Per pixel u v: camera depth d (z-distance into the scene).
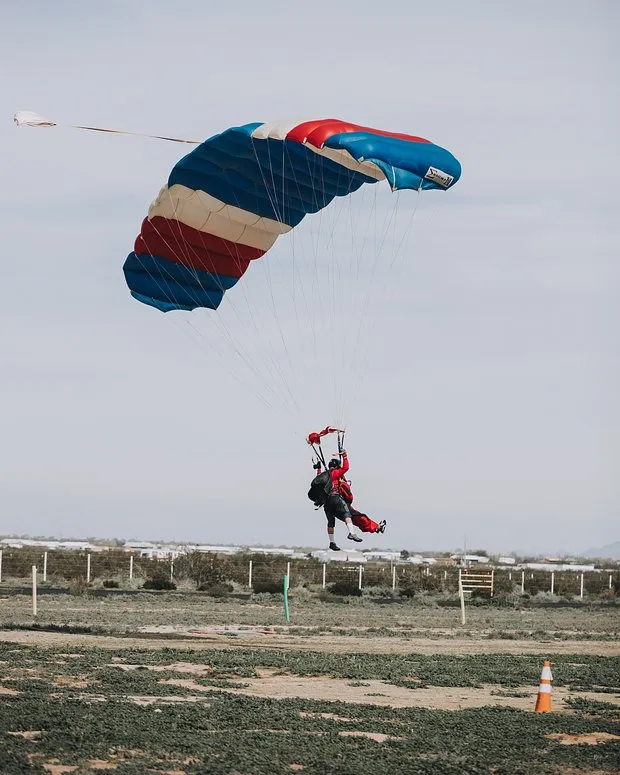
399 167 45.88
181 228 55.59
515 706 35.53
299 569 133.25
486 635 63.53
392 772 24.67
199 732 28.25
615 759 26.80
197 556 127.81
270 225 56.91
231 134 50.09
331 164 51.72
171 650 46.31
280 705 32.94
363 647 53.88
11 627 57.34
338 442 47.50
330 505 46.72
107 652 45.00
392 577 131.00
